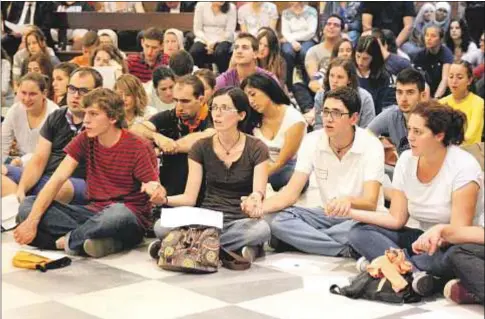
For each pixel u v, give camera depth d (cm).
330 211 356
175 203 389
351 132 381
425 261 336
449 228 318
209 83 480
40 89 478
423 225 351
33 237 394
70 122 433
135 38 834
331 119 375
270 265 378
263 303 327
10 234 425
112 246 391
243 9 796
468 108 495
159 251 373
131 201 397
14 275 360
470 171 328
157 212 429
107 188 398
